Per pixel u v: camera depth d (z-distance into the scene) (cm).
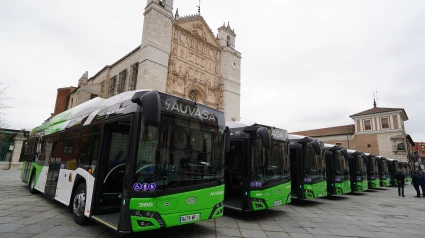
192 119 587
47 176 912
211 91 3428
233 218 843
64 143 835
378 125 4150
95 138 649
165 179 499
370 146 4175
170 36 2850
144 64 2569
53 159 896
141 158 480
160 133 513
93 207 578
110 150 630
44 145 1038
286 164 954
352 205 1274
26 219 679
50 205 873
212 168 600
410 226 845
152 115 429
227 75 3575
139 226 450
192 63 3212
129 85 2781
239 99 3712
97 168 597
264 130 686
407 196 1836
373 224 849
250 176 817
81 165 680
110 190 624
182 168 534
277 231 696
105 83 3412
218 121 660
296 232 696
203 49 3422
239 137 891
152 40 2634
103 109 667
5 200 934
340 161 1425
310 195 1110
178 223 500
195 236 604
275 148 919
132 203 454
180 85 3000
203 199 555
